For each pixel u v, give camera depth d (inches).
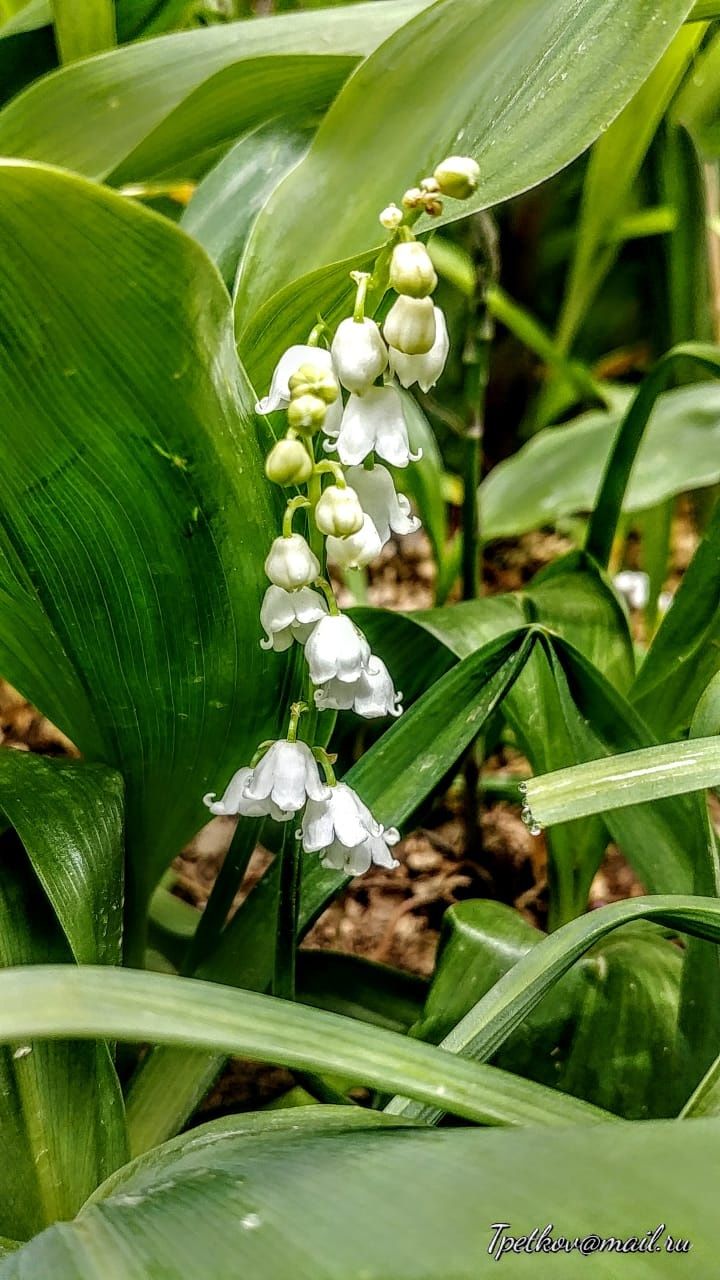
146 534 7.3
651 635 14.9
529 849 12.8
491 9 7.7
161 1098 8.2
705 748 7.2
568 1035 8.3
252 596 7.6
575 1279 4.9
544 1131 5.4
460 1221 5.1
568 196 19.5
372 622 9.6
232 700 8.1
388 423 6.6
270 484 7.4
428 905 12.1
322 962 9.5
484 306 10.8
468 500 11.8
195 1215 5.5
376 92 7.8
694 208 12.2
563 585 10.2
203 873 13.0
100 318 6.5
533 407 22.3
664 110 11.3
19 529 7.2
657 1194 5.0
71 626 7.6
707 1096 6.3
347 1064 6.0
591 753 8.7
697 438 14.2
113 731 8.2
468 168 6.1
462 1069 6.1
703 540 9.1
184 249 6.3
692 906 6.9
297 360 6.6
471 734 8.2
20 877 8.0
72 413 6.8
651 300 13.7
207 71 8.6
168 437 6.9
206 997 6.0
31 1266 5.4
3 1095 7.3
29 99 8.5
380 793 8.2
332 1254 5.1
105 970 6.0
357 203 7.8
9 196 6.0
